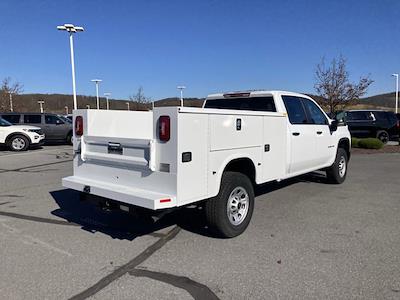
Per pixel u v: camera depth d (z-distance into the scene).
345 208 7.00
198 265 4.47
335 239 5.34
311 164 7.93
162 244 5.17
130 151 4.96
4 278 4.14
